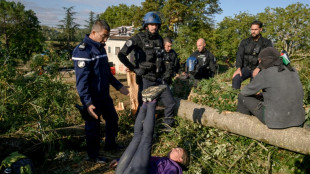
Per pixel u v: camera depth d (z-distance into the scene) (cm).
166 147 358
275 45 2730
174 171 225
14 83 355
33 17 4331
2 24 3884
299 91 287
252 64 466
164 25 3216
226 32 3684
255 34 452
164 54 371
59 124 370
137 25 3394
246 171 302
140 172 208
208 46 3319
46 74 373
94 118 302
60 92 375
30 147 288
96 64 290
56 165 301
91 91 297
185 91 539
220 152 332
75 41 4969
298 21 2605
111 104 327
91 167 301
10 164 229
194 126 388
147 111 224
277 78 289
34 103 348
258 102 322
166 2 3306
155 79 370
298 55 941
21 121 335
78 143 342
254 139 325
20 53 375
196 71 550
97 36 290
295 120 287
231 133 355
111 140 343
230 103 408
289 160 301
